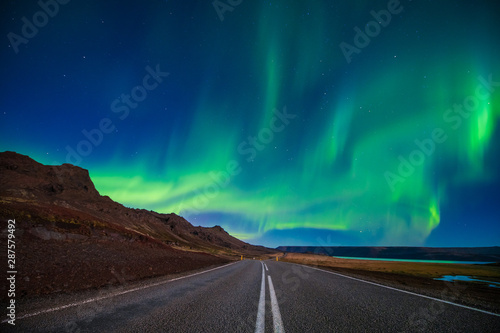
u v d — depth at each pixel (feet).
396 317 12.91
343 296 19.04
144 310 13.12
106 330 9.69
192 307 14.19
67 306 13.23
